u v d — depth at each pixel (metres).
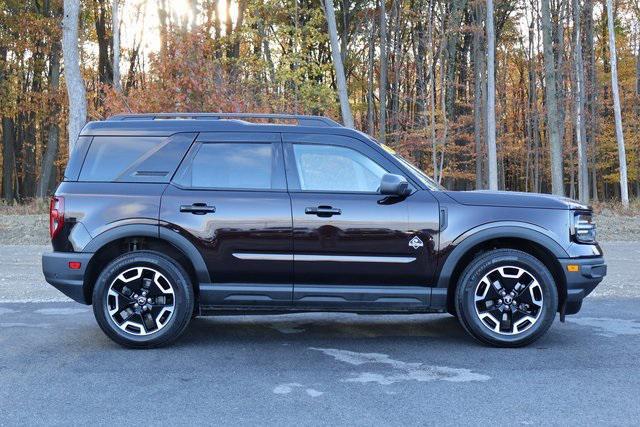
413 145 31.11
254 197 5.62
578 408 4.11
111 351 5.57
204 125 5.88
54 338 6.07
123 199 5.64
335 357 5.41
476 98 33.50
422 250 5.57
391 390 4.49
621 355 5.46
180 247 5.59
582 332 6.36
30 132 39.91
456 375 4.87
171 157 5.78
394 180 5.42
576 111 32.69
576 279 5.60
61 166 39.81
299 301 5.61
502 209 5.66
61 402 4.22
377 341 6.02
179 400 4.26
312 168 5.76
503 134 39.62
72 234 5.62
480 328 5.63
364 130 39.47
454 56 34.81
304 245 5.56
